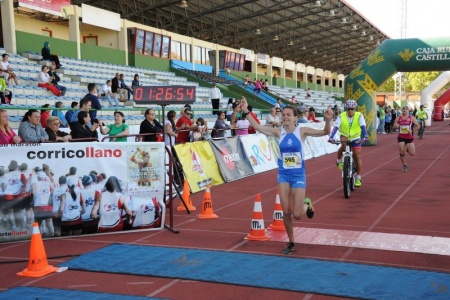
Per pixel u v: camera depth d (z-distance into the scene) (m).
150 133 9.60
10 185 6.52
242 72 44.50
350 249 5.95
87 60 25.34
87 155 6.88
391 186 10.83
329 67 76.12
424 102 45.66
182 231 7.09
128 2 34.28
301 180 5.77
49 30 29.48
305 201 6.10
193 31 43.44
